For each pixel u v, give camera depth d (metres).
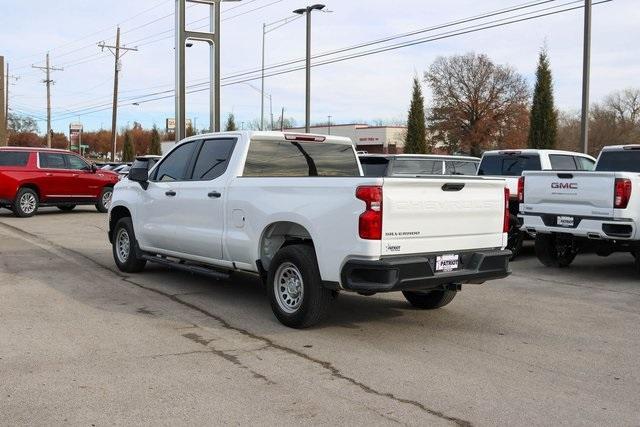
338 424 4.13
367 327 6.63
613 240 9.80
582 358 5.68
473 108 62.81
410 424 4.16
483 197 6.52
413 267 5.82
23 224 16.89
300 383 4.88
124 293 8.11
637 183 9.36
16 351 5.55
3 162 18.50
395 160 11.58
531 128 31.31
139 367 5.18
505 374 5.19
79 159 20.11
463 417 4.29
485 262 6.43
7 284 8.54
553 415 4.35
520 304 7.96
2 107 48.19
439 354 5.71
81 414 4.22
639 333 6.60
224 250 7.34
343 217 5.86
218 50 26.66
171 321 6.71
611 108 70.62
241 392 4.67
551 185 10.18
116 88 50.19
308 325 6.37
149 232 8.76
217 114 26.80
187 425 4.08
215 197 7.45
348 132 80.81
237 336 6.18
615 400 4.66
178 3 25.61
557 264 10.99
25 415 4.20
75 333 6.16
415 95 42.12
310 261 6.23
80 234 14.63
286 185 6.51
